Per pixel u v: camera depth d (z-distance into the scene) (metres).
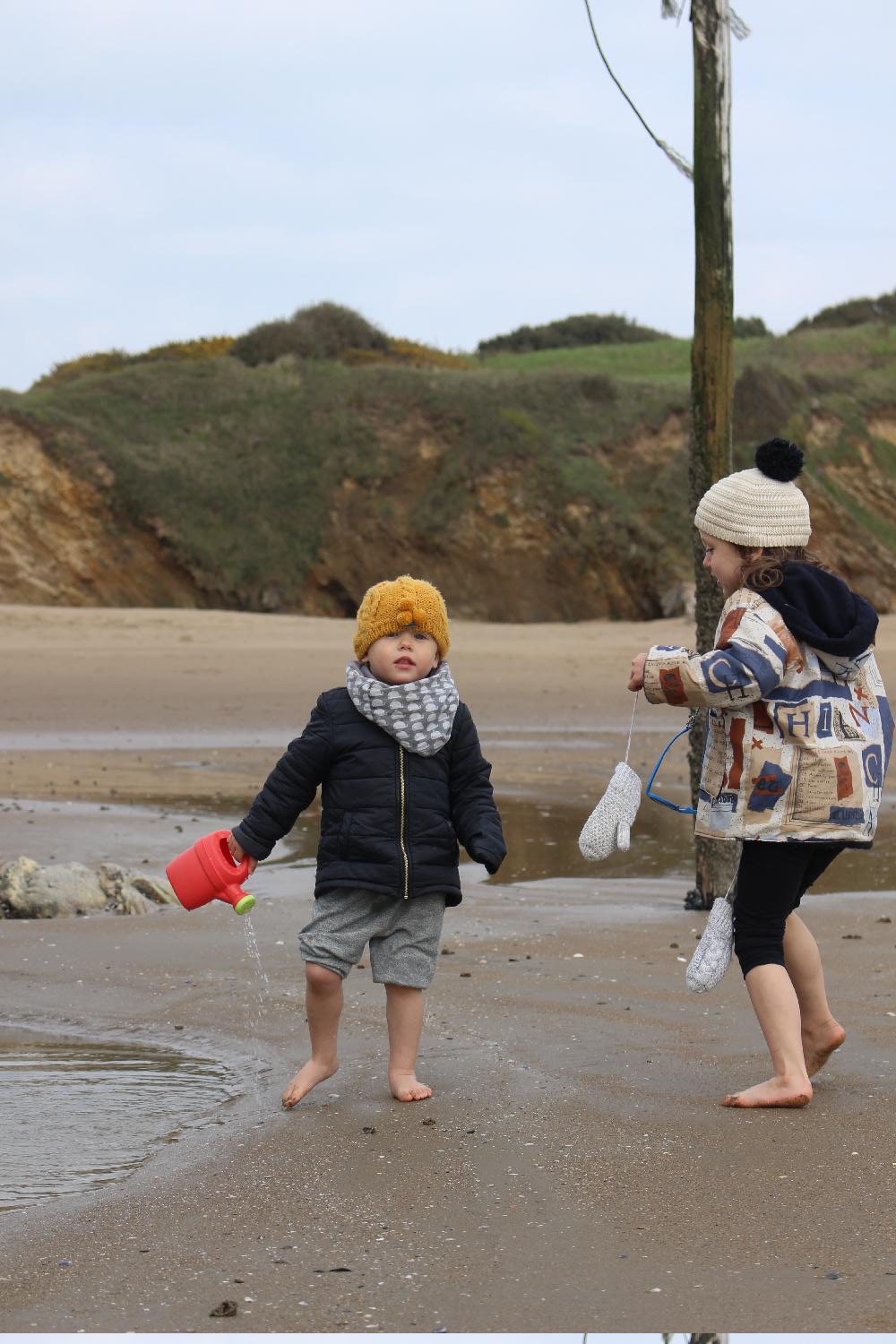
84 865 9.66
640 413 50.88
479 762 5.16
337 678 23.25
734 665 4.76
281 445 49.31
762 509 5.07
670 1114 4.73
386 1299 3.35
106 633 30.00
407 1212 3.89
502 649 27.95
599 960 7.00
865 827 4.90
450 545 46.88
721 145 8.31
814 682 4.86
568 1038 5.63
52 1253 3.63
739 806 4.89
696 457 8.41
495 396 50.62
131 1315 3.27
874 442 50.47
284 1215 3.88
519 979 6.59
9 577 43.97
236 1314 3.27
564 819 12.07
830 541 46.47
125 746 16.73
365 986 6.53
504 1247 3.66
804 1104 4.78
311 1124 4.66
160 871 9.65
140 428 49.56
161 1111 4.84
